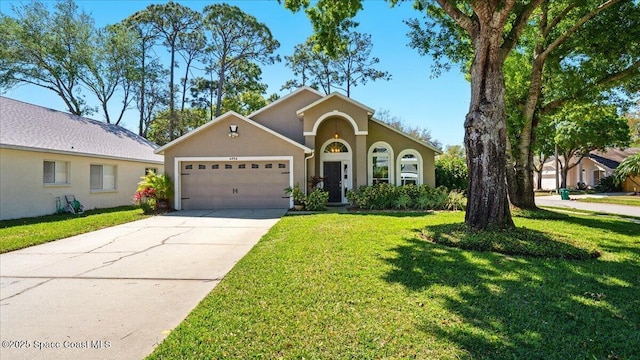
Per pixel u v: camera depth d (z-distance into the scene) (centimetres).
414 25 1187
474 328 319
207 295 423
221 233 873
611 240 724
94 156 1502
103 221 1088
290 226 917
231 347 292
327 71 3203
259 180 1412
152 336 324
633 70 1073
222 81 3206
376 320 338
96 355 290
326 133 1641
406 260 555
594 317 344
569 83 1168
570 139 2730
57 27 2409
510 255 594
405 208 1372
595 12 998
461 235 694
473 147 767
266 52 3225
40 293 442
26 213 1215
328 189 1642
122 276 512
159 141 3369
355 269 507
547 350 283
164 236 839
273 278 471
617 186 2892
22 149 1171
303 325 329
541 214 1119
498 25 707
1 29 2186
